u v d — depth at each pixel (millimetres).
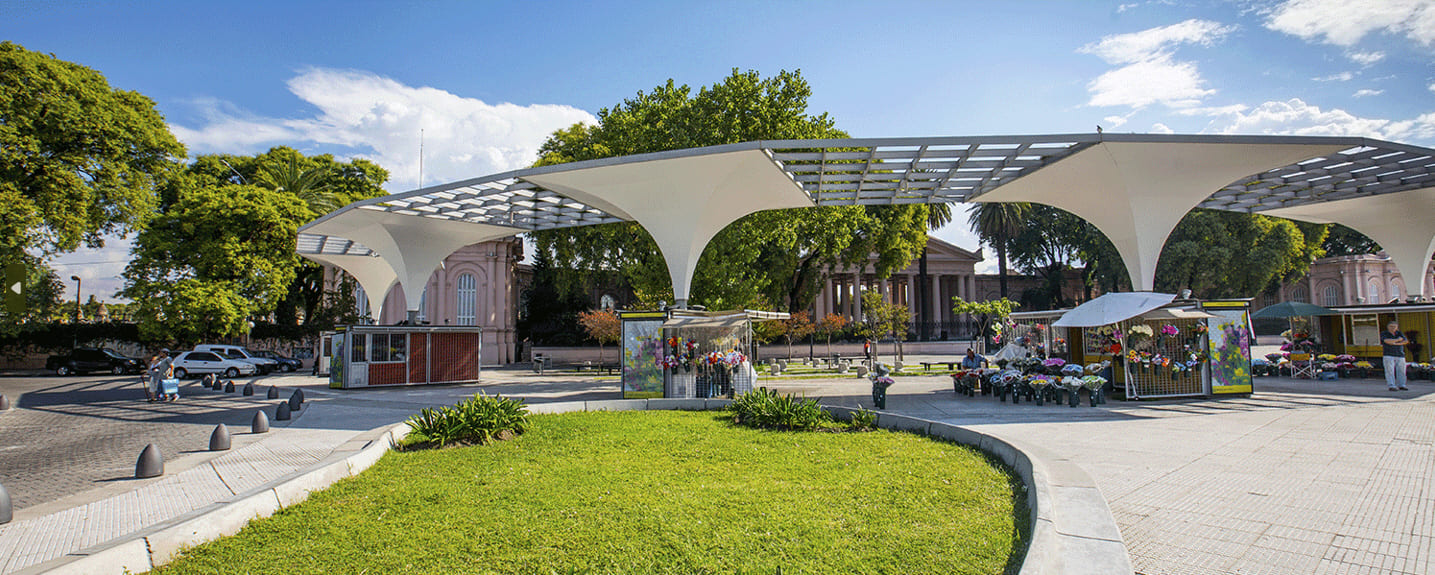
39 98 23672
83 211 25312
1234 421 11047
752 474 7117
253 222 31031
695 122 23156
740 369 15805
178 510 6902
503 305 42281
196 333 30453
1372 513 5598
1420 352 18766
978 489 6242
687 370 15875
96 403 18688
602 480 6922
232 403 18250
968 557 4430
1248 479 6852
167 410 16734
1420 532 5086
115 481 8398
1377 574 4305
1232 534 5133
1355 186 18453
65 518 6625
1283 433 9688
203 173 36281
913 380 22078
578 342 43062
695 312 16469
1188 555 4695
